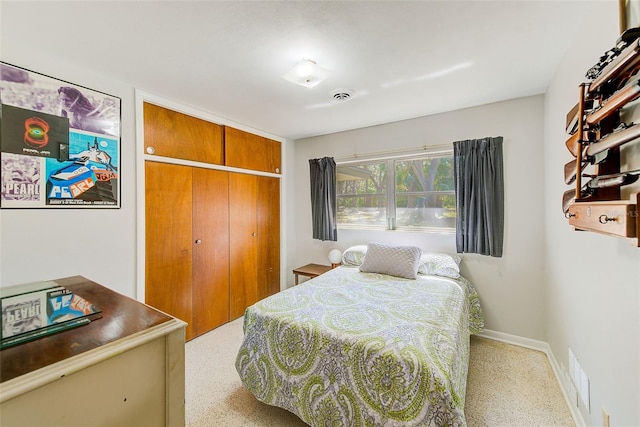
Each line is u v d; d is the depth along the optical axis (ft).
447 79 6.79
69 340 2.22
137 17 4.52
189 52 5.60
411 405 3.82
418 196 9.89
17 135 5.30
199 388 6.26
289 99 7.99
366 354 4.31
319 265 12.10
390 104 8.35
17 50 5.27
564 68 5.73
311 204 12.41
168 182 8.02
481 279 8.55
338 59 5.88
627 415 3.38
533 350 7.73
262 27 4.82
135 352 2.29
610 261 3.84
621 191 3.50
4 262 5.18
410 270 8.04
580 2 4.22
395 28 4.84
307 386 4.75
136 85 7.06
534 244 7.80
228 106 8.53
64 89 5.91
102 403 2.10
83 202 6.23
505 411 5.40
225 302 9.80
